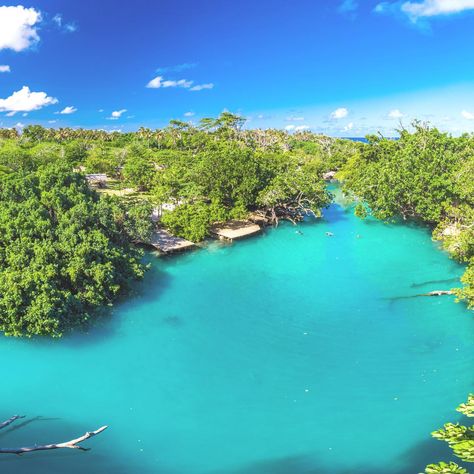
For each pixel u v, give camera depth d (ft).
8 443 74.59
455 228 173.78
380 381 92.32
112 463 70.90
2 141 405.59
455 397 85.76
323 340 110.11
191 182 220.02
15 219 125.08
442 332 111.34
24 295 105.29
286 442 75.66
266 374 96.37
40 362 99.45
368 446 73.87
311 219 236.84
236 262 168.14
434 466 37.45
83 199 150.61
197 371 97.76
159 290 141.69
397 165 211.82
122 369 98.22
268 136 498.69
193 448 74.59
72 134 550.36
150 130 559.38
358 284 145.48
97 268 121.08
